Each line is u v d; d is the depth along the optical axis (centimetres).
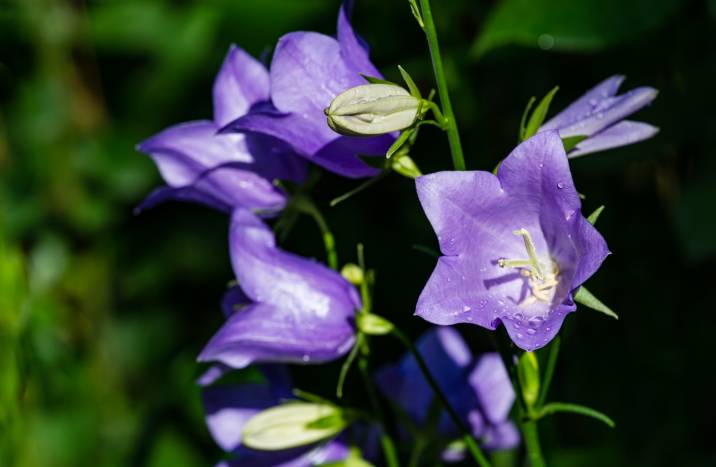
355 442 50
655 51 55
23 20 61
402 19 58
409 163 46
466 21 58
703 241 53
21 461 59
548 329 43
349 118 44
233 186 48
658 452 57
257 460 50
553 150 43
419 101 44
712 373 57
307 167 48
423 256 59
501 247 46
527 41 52
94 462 61
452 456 50
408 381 51
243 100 48
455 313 44
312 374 58
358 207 59
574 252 46
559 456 57
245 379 58
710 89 54
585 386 57
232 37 60
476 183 44
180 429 60
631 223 57
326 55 46
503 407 51
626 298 57
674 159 56
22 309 58
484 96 58
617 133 46
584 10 52
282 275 47
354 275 49
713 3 52
